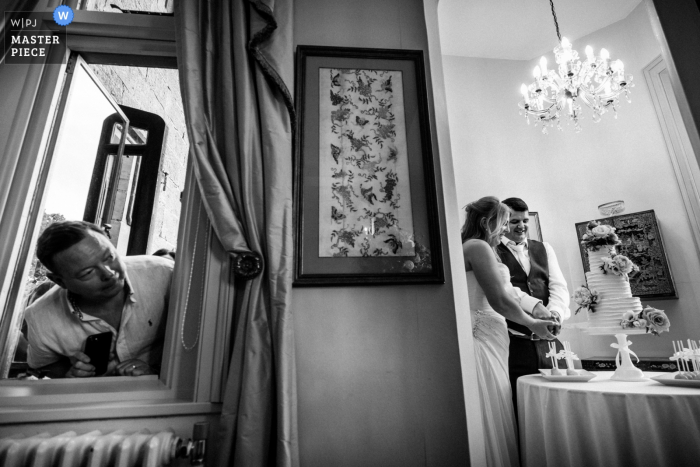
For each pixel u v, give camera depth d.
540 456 1.54
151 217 1.63
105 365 1.33
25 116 1.42
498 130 3.34
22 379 1.26
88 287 1.35
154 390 1.25
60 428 1.13
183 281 1.35
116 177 1.59
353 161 1.48
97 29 1.52
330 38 1.62
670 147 2.74
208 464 1.14
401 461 1.22
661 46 1.34
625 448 1.28
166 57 1.60
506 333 1.98
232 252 1.22
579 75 2.44
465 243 2.05
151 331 1.39
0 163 1.36
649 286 2.64
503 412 1.77
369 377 1.29
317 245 1.38
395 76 1.59
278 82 1.35
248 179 1.29
